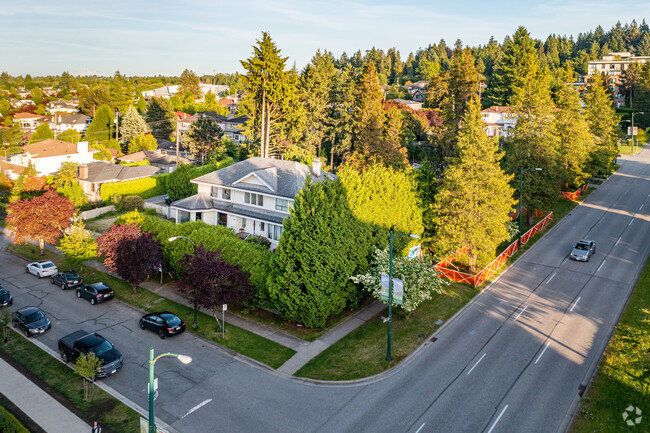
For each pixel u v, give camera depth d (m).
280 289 31.00
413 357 28.16
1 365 27.62
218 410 23.20
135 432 21.59
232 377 26.33
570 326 31.30
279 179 46.59
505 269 42.25
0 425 20.39
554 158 52.22
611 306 34.03
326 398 24.20
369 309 34.97
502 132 100.50
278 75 68.44
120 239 37.78
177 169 62.06
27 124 146.12
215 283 30.22
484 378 25.53
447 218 41.09
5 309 35.06
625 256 44.34
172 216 54.94
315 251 30.08
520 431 21.20
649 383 23.91
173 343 30.30
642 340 27.86
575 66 184.88
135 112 110.81
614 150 74.81
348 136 78.44
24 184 63.12
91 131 117.56
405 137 87.38
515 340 29.67
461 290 37.59
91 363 23.94
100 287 36.88
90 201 64.94
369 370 26.72
